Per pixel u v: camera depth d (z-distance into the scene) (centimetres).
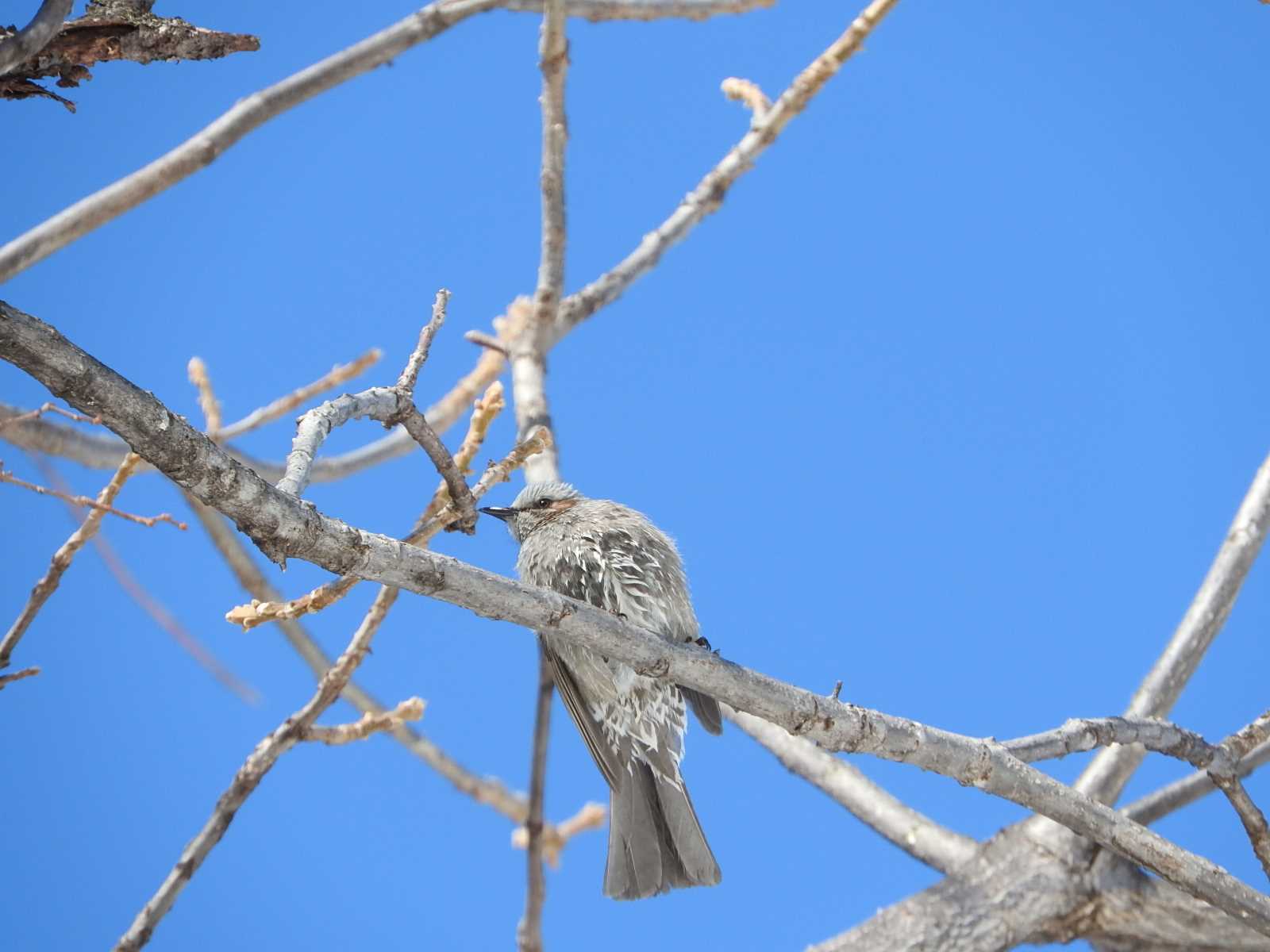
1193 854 860
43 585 820
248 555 1158
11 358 548
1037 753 861
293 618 757
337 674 880
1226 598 1113
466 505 811
